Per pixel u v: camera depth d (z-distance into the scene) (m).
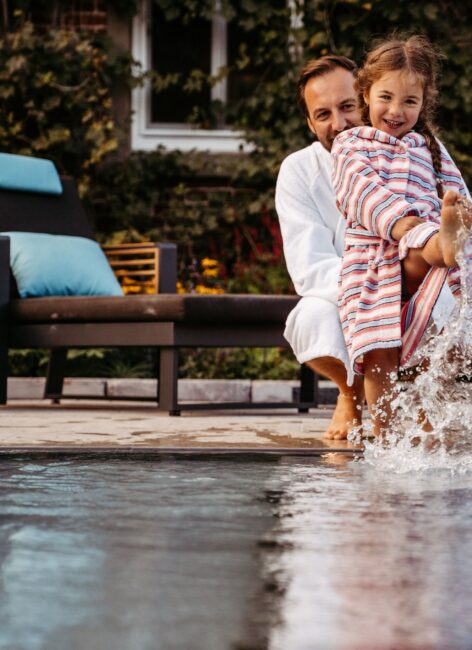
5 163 6.21
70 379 6.67
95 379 6.66
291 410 5.53
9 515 1.62
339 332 3.10
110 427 3.62
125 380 6.62
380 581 1.19
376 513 1.66
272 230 7.86
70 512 1.66
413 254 2.62
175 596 1.11
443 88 8.22
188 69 8.55
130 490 1.92
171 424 3.83
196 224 8.21
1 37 8.12
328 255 3.31
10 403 5.95
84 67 8.11
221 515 1.63
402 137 2.90
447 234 2.38
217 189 8.35
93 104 8.29
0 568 1.24
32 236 5.99
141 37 8.44
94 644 0.93
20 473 2.18
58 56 8.07
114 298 5.00
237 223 8.30
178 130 8.49
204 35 8.55
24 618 1.01
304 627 0.99
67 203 6.47
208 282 7.84
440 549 1.37
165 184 8.34
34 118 8.15
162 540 1.42
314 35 8.25
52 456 2.54
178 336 4.78
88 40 8.17
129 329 4.97
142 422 3.96
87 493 1.88
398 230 2.63
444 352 2.66
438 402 2.73
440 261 2.53
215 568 1.25
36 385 6.65
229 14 8.26
